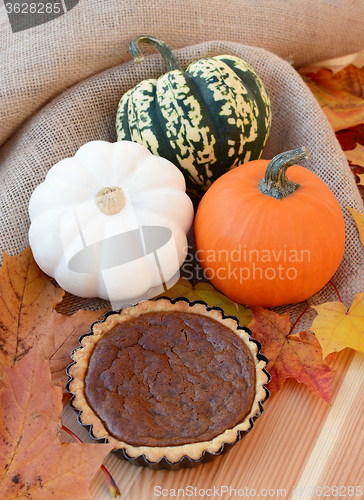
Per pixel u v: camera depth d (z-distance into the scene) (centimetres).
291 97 49
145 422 37
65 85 48
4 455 35
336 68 60
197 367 39
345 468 38
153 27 49
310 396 41
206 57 49
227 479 38
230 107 44
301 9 53
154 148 45
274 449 39
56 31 47
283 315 42
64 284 42
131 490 38
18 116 48
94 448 35
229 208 41
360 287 44
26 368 37
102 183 41
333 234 40
